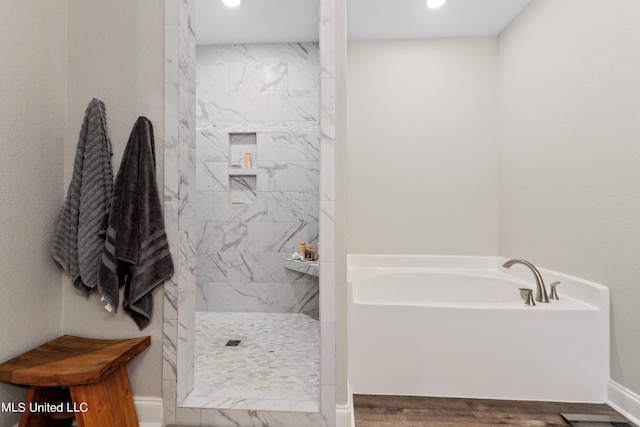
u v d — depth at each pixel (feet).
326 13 4.85
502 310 5.68
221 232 10.93
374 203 9.88
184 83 5.07
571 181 6.59
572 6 6.56
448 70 9.73
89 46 5.10
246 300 10.90
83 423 3.89
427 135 9.77
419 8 8.42
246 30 10.17
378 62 9.87
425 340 5.81
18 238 4.41
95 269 4.63
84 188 4.65
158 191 4.95
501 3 8.18
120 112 5.04
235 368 6.55
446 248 9.73
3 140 4.21
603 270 5.77
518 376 5.67
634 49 5.15
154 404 4.93
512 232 8.80
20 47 4.39
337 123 4.84
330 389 4.78
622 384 5.32
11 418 4.36
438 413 5.30
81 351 4.43
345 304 4.81
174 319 4.97
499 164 9.48
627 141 5.28
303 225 10.86
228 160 10.94
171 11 5.01
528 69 8.09
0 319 4.16
